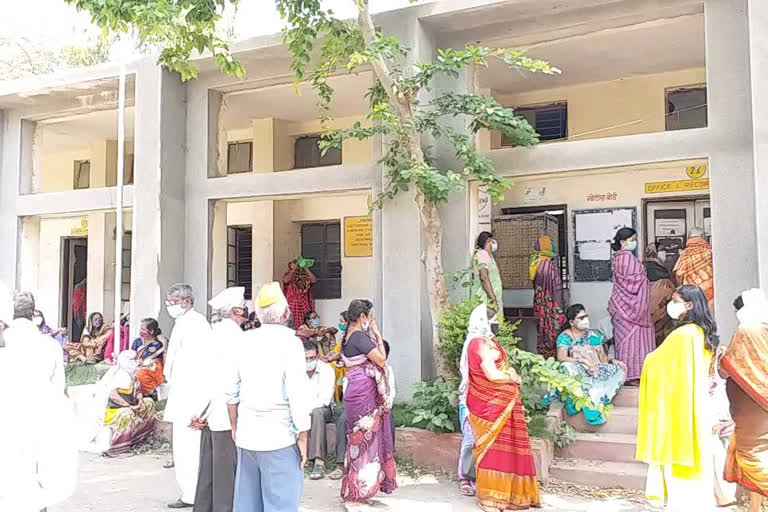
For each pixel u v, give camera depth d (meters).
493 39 7.48
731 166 6.25
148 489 6.03
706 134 6.37
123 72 8.93
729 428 4.89
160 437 7.71
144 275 8.82
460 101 6.97
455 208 7.52
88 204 9.83
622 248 7.07
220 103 9.35
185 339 5.39
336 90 10.12
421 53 7.39
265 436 3.89
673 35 7.79
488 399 5.29
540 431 6.07
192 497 5.44
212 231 9.13
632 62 8.78
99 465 6.88
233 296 5.01
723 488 5.00
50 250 14.94
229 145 12.76
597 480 5.76
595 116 9.66
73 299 15.04
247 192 8.77
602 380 6.54
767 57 5.86
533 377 6.23
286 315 4.14
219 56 6.89
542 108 10.11
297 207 12.19
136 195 8.95
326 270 12.11
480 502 5.30
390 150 7.28
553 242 9.39
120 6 5.83
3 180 10.62
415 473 6.26
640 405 4.75
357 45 7.10
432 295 6.95
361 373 5.36
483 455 5.29
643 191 9.23
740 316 4.66
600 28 7.07
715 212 6.29
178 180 9.09
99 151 13.78
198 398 5.20
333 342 9.84
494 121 6.91
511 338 6.55
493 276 7.27
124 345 11.15
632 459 5.97
